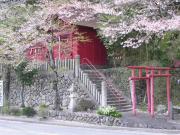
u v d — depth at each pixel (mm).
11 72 28266
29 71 24312
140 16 18031
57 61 25406
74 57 25406
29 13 24031
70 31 24297
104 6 20625
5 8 26875
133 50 27234
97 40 27984
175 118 19625
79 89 23422
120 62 27859
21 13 25062
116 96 23547
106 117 18297
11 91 28656
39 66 25875
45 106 22094
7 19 25484
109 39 24781
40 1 23422
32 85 26828
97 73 25125
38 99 26297
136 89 24688
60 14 22484
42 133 14977
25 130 16156
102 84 21281
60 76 24750
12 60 24359
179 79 24266
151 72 20438
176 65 24422
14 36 23469
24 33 22797
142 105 24031
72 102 21438
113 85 25047
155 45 25422
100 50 28219
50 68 24328
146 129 16688
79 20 23672
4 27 24641
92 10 22625
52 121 19938
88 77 23688
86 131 16156
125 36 23688
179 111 21484
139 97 24547
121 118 18406
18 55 23688
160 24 16938
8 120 21359
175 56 24297
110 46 27562
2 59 24688
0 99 17469
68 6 22359
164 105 22875
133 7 18938
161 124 17266
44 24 22406
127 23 18578
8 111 23281
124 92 24828
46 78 25766
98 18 23688
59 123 19094
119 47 27578
